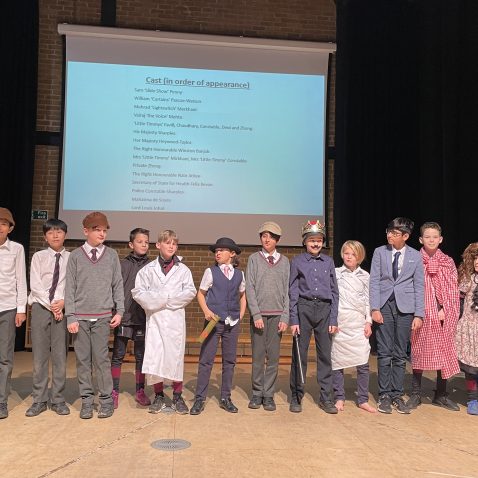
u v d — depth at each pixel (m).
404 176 6.47
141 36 6.24
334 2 6.68
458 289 3.72
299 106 6.52
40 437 2.90
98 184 6.16
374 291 3.67
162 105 6.30
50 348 3.42
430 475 2.47
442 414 3.54
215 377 4.77
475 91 5.69
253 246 6.36
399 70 6.54
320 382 3.60
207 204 6.32
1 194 5.98
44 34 6.34
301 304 3.56
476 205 5.65
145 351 3.38
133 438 2.90
